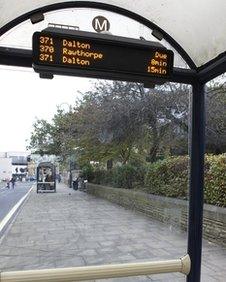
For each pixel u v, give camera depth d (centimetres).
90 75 387
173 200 1188
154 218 1378
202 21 394
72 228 1178
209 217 897
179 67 427
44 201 2305
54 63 370
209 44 409
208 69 413
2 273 303
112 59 387
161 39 427
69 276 317
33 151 3447
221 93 1345
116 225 1234
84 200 2341
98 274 325
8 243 941
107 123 1716
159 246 887
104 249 859
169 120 1516
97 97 1819
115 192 2070
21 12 377
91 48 380
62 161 3556
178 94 1439
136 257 779
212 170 938
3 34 385
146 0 385
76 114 2195
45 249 866
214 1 362
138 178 1828
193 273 421
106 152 2148
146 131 1680
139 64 395
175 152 1680
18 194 3406
